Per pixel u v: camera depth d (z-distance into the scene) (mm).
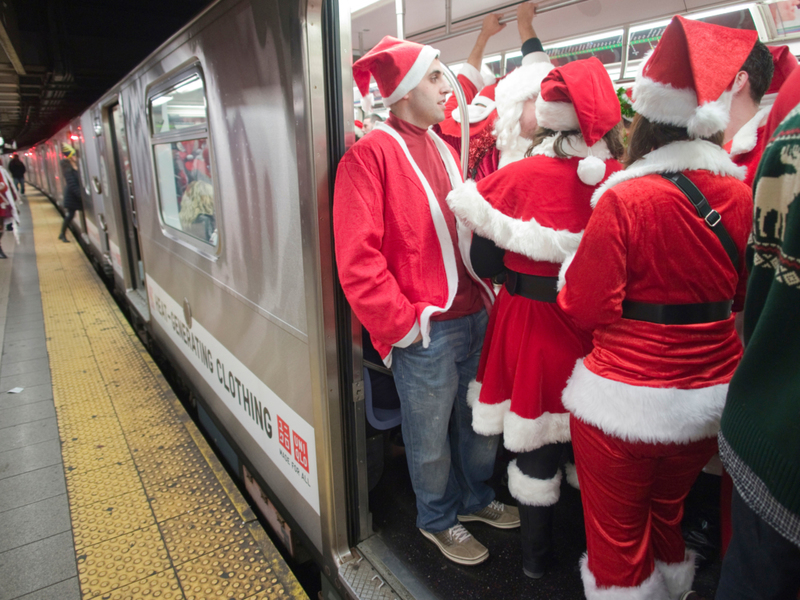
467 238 1487
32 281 6582
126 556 1962
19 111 17906
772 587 727
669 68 965
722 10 1796
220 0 1742
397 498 2021
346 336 1535
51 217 13883
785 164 677
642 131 1065
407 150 1452
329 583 1711
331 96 1375
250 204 1813
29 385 3539
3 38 6836
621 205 995
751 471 703
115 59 9781
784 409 656
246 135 1744
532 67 1666
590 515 1206
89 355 4055
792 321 654
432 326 1516
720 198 1000
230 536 2037
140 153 3430
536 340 1344
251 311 1961
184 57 2193
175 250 2982
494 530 1852
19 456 2680
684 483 1199
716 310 1050
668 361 1038
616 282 1033
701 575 1590
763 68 1054
